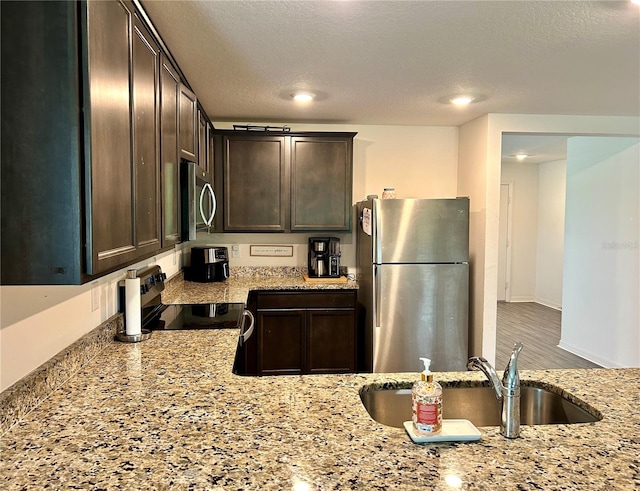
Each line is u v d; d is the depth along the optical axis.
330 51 2.26
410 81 2.76
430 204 3.42
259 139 3.74
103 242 1.12
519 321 6.39
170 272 3.32
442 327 3.46
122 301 2.12
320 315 3.59
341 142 3.79
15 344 1.22
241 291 3.32
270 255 4.12
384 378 1.54
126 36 1.33
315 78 2.71
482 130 3.73
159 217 1.75
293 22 1.92
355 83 2.82
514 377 1.10
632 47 2.20
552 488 0.88
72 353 1.52
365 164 4.15
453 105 3.39
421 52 2.27
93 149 1.05
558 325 6.16
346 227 3.84
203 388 1.41
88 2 1.03
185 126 2.36
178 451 1.01
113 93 1.21
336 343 3.61
